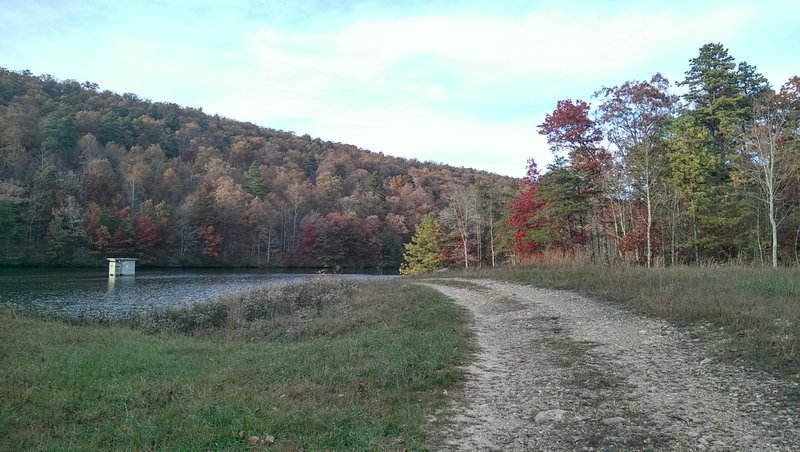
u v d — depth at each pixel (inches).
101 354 436.5
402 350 396.5
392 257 3715.6
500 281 1058.7
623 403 267.9
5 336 528.4
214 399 274.5
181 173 3659.0
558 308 634.8
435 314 625.6
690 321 453.1
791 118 1154.7
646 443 214.2
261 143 4992.6
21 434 229.9
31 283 1744.6
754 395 267.6
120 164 3265.3
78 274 2192.4
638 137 1184.2
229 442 208.7
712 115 1321.4
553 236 1354.6
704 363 334.0
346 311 787.4
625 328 472.7
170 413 252.1
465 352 412.8
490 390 302.0
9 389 303.4
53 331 587.5
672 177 1192.2
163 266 2994.6
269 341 622.2
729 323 414.9
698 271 787.4
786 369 300.7
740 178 1146.0
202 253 3174.2
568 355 388.5
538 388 302.5
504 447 214.2
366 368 335.9
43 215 2642.7
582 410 259.0
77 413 262.8
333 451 200.7
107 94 4731.8
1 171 2701.8
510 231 1824.6
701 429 227.5
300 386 295.1
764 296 499.8
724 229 1162.6
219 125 5295.3
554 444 216.4
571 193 1278.3
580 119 1254.3
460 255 2025.1
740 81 1352.1
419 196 4069.9
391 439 219.6
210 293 1512.1
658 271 826.2
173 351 481.4
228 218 3368.6
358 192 4168.3
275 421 232.4
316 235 3543.3
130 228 2787.9
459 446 215.6
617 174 1240.8
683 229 1270.9
